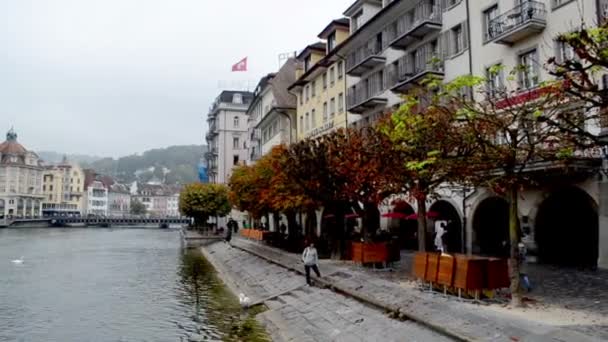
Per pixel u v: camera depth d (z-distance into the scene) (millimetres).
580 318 10375
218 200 63719
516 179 11758
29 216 124000
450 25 26391
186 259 38188
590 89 8312
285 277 21297
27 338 14469
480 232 24406
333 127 39312
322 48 44062
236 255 33469
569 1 19484
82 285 24672
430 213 24188
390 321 12188
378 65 33000
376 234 27484
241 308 18188
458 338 9898
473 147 12734
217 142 88188
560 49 19969
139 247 51750
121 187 185375
